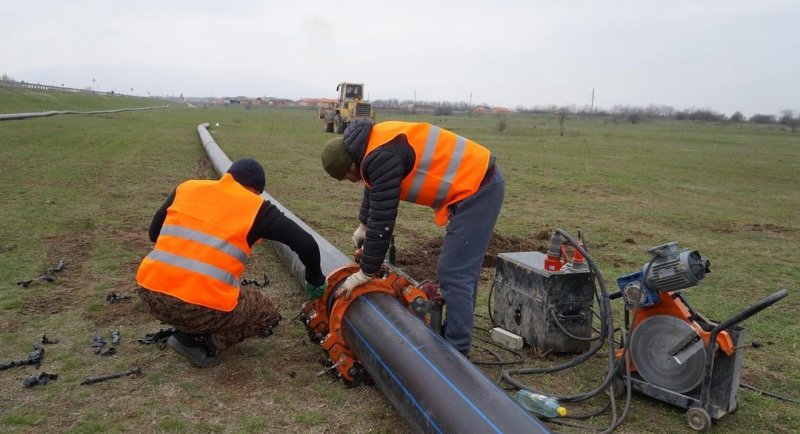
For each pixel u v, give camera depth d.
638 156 21.27
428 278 5.14
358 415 2.89
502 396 2.31
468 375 2.45
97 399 2.93
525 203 9.98
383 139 2.89
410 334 2.75
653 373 3.08
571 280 3.64
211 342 3.33
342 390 3.13
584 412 3.07
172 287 2.96
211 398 3.00
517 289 3.87
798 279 5.76
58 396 2.93
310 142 20.59
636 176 14.84
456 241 3.02
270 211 3.09
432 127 3.04
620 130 46.91
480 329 4.14
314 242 3.14
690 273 2.83
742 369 3.65
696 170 17.03
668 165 18.27
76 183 9.12
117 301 4.20
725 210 10.20
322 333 3.52
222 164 10.15
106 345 3.52
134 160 12.38
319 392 3.10
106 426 2.69
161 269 2.97
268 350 3.58
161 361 3.37
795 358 3.83
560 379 3.42
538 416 2.94
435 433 2.27
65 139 15.95
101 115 31.38
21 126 18.83
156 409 2.86
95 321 3.86
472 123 50.41
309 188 10.16
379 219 2.85
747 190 13.18
